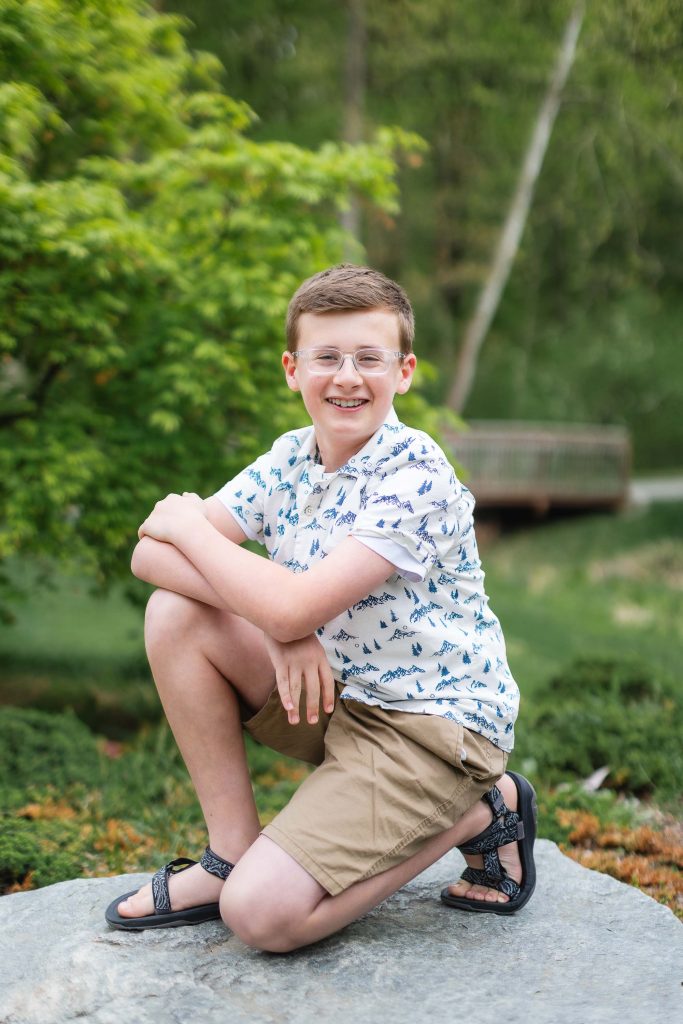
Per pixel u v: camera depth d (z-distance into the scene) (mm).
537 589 13336
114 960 1838
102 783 3883
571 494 17141
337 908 1812
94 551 4906
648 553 14938
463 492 2008
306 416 5156
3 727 4035
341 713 1982
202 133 5211
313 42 14094
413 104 15297
